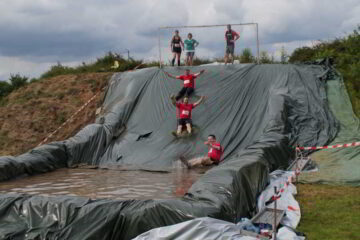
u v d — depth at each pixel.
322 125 12.77
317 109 13.35
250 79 14.90
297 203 7.42
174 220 5.68
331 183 9.15
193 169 11.26
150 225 5.68
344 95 14.59
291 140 11.91
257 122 13.09
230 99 14.20
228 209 6.15
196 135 12.96
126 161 12.37
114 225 5.75
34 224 5.80
